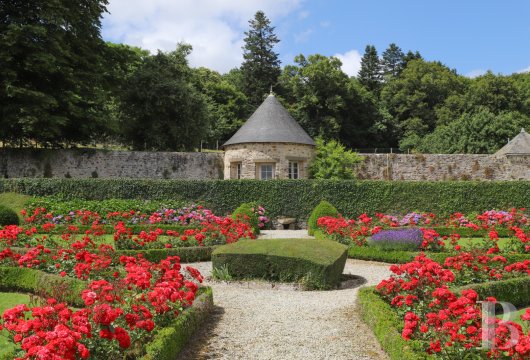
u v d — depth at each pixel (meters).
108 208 19.77
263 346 6.55
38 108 23.62
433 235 13.26
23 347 4.10
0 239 12.07
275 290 10.07
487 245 12.50
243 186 22.94
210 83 52.94
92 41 28.06
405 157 30.53
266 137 25.97
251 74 57.62
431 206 22.97
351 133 53.16
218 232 14.40
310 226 19.27
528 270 9.14
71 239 12.61
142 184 22.72
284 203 22.84
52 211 18.64
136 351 5.29
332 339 6.83
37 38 24.77
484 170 30.78
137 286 6.47
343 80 52.41
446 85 58.66
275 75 58.25
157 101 33.00
